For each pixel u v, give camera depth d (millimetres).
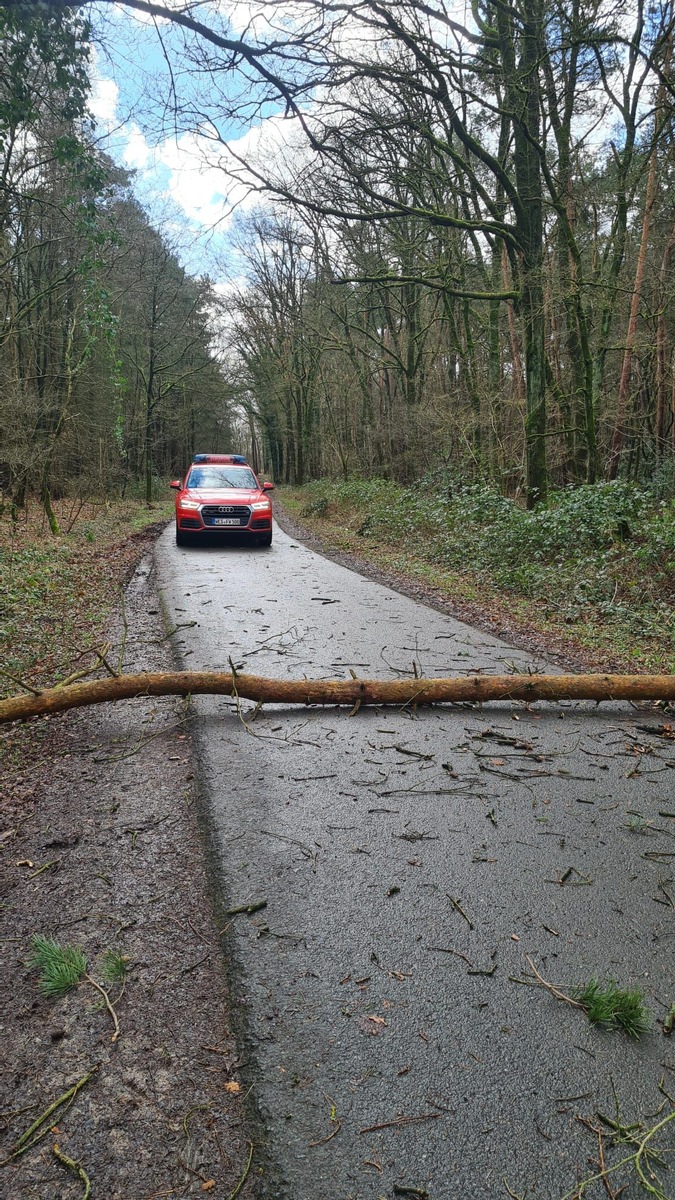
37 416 15766
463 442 18797
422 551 13461
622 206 15852
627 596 8609
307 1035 2111
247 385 43719
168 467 43562
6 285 15836
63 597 8797
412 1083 1951
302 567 12141
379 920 2670
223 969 2402
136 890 2857
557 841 3271
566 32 11500
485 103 11508
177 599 8867
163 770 4016
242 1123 1831
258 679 4996
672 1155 1755
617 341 17969
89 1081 1960
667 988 2344
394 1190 1656
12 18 6891
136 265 24219
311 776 3951
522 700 5344
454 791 3779
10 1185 1670
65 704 4645
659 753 4324
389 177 10625
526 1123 1836
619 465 22078
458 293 13117
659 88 12133
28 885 2902
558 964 2445
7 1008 2238
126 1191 1656
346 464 29938
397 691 5059
